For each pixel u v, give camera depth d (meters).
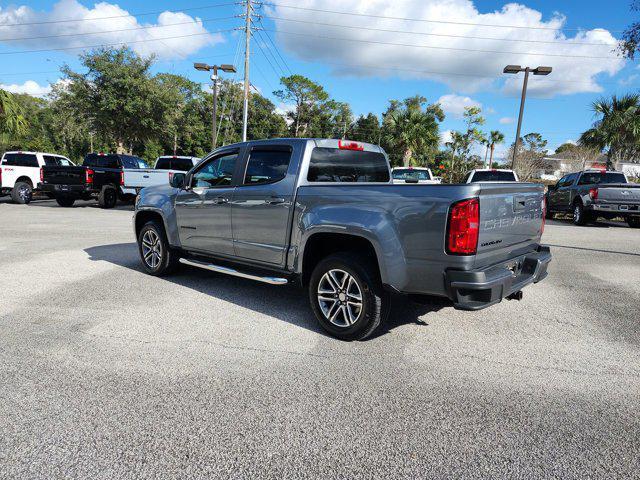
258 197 4.59
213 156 5.27
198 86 51.16
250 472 2.21
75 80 26.09
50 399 2.86
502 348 3.84
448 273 3.30
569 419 2.73
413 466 2.28
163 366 3.37
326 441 2.48
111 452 2.34
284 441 2.47
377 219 3.60
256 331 4.15
